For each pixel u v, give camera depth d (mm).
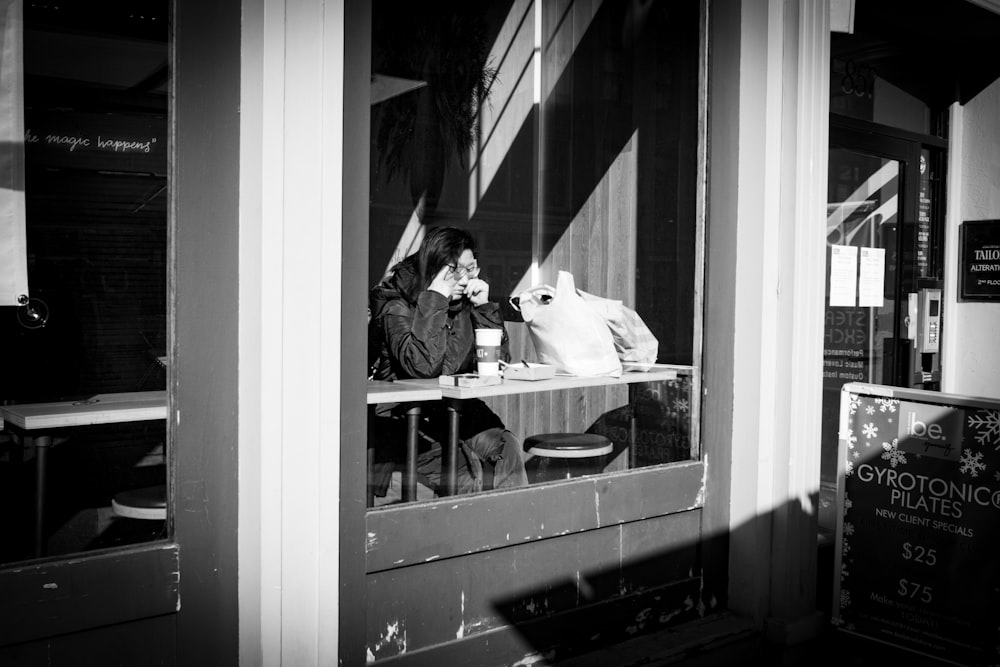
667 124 3578
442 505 2475
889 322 4746
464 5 4414
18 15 2084
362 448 2293
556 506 2754
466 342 3412
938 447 2936
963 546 2871
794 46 3145
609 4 4004
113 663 1978
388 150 4191
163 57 2201
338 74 2162
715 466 3234
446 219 4406
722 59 3256
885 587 3059
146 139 2326
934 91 4969
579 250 4262
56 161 2463
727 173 3246
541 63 4648
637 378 3432
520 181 4621
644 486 3008
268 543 2115
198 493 2070
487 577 2611
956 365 5008
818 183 3207
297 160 2113
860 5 4227
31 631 1862
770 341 3168
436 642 2504
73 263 2492
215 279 2080
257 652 2143
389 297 3283
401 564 2391
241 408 2121
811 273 3207
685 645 2930
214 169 2066
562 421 3648
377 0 4148
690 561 3184
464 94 4434
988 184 4914
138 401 2307
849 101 4488
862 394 3121
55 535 2051
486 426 3125
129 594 1979
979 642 2836
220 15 2053
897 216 4797
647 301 3625
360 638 2311
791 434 3180
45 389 2543
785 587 3191
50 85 2445
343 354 2240
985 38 4703
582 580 2861
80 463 2213
